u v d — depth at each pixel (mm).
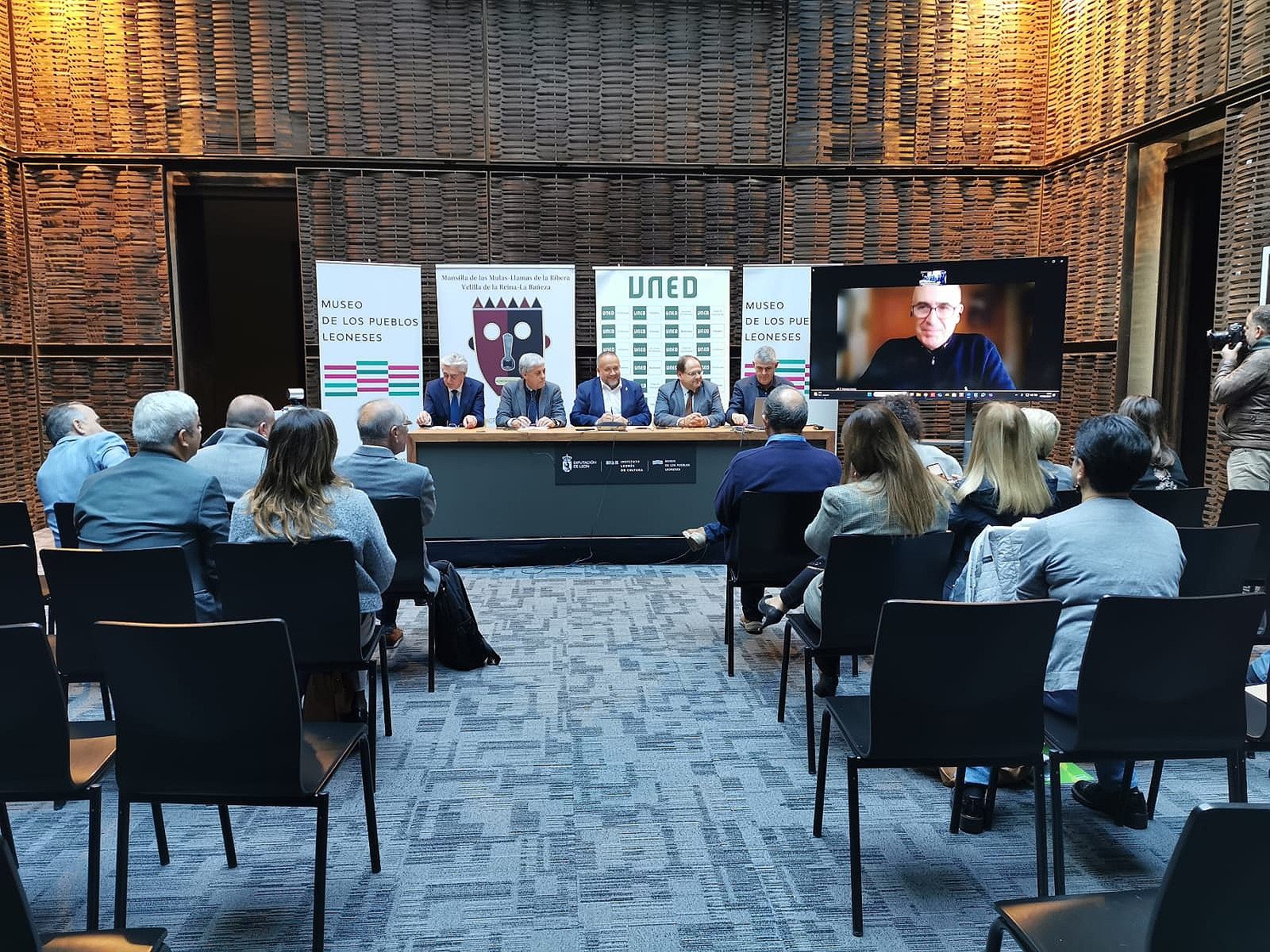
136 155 6695
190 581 2326
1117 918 1365
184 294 7168
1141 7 5832
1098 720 1803
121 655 1624
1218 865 951
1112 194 6250
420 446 5055
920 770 2730
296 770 1711
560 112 6926
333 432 2494
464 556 5215
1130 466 1951
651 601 4629
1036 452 3029
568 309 6793
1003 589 2090
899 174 7160
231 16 6625
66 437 3441
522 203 7031
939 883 2098
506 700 3285
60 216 6719
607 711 3180
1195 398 6301
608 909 1994
